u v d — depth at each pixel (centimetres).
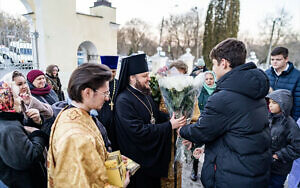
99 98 102
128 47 3294
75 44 850
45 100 244
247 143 123
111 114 189
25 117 149
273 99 171
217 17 1812
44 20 727
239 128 124
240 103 122
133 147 174
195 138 139
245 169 125
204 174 147
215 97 129
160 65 892
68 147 84
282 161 169
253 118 122
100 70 101
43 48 738
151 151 172
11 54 573
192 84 161
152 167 176
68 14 803
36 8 721
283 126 171
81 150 84
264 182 131
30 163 112
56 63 779
